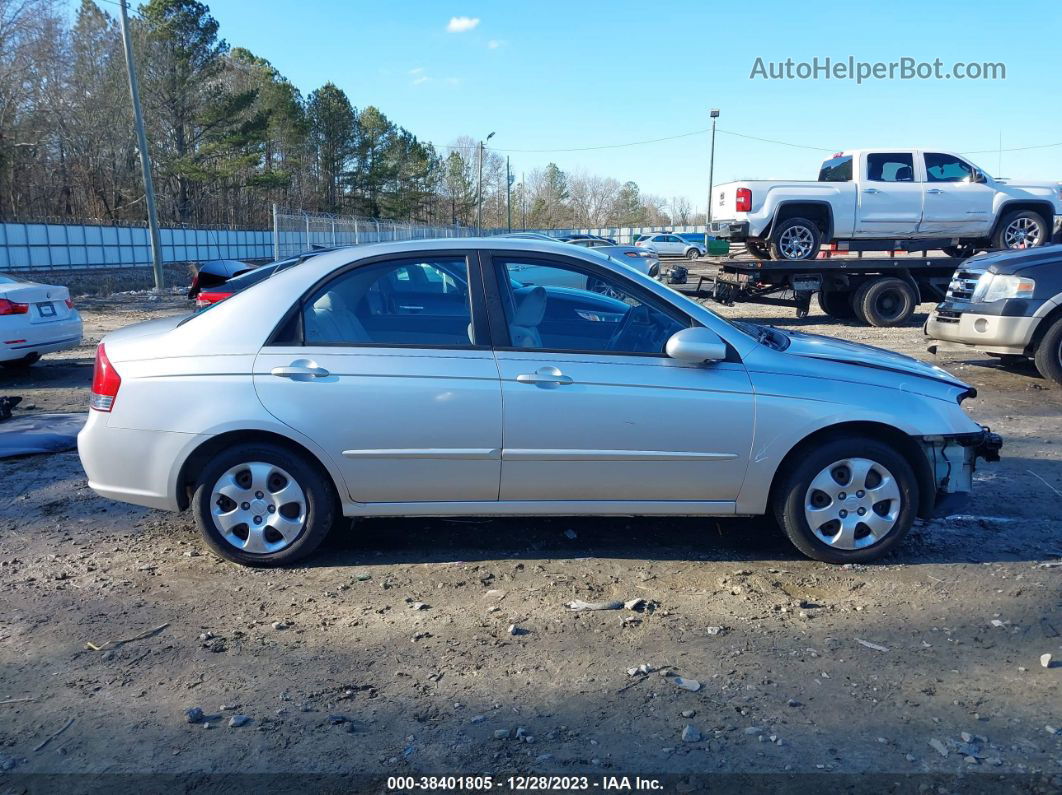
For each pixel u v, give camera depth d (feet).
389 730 9.98
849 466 14.39
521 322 14.53
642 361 14.24
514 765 9.30
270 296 14.47
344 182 226.99
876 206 48.16
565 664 11.46
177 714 10.36
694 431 14.11
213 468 14.35
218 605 13.39
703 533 16.38
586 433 14.08
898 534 14.55
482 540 16.03
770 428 14.11
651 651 11.80
